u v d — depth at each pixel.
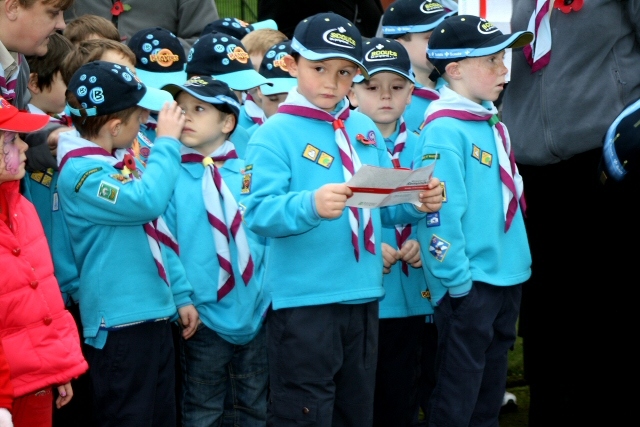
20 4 6.63
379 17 13.39
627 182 6.47
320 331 6.64
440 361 7.43
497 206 7.50
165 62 8.72
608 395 7.99
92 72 6.81
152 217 6.82
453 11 9.74
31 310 5.93
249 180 6.64
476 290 7.33
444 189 7.23
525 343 8.88
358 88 8.05
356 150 6.97
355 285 6.71
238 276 7.59
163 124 7.03
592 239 8.04
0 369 5.13
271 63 8.98
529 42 7.63
